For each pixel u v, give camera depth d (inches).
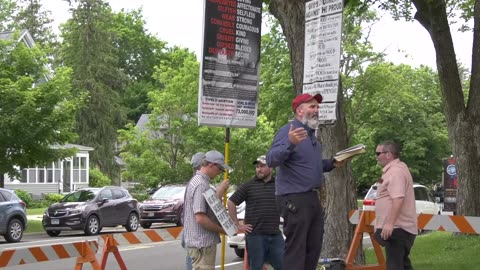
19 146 924.0
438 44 614.9
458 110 619.2
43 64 994.7
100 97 2162.9
